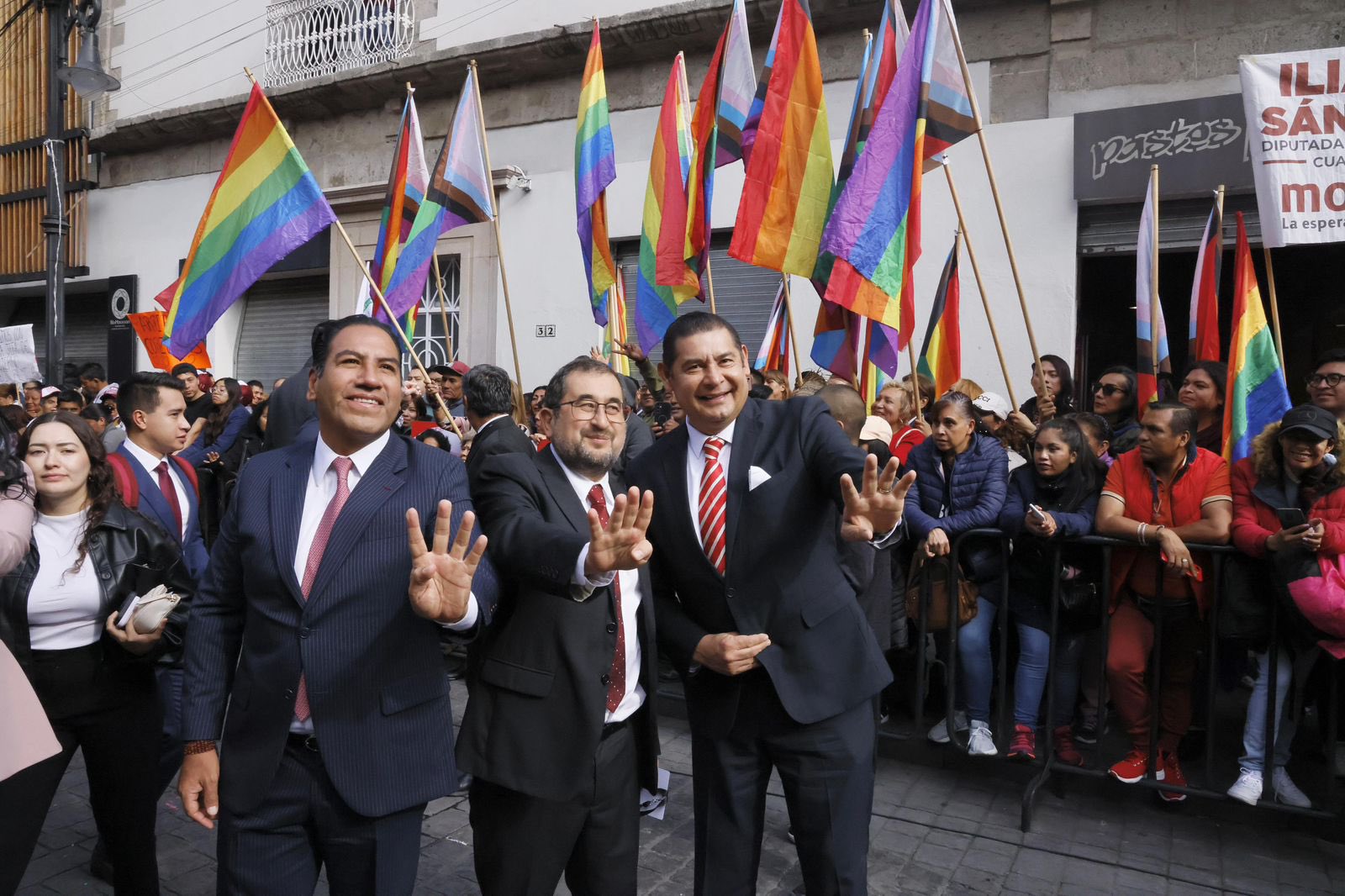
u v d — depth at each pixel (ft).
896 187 15.01
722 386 8.15
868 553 8.85
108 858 10.51
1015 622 14.25
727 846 8.39
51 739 7.25
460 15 35.24
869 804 8.30
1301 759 14.67
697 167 17.87
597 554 6.68
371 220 37.37
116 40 45.80
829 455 7.94
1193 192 22.89
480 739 7.74
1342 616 10.85
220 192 17.37
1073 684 13.70
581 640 7.72
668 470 8.59
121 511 9.30
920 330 26.09
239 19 41.73
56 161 37.45
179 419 12.55
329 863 7.19
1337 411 13.61
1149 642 12.86
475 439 14.19
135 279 44.78
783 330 22.54
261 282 42.75
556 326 32.94
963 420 14.25
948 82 16.16
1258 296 14.96
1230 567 12.05
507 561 7.30
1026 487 13.51
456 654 19.30
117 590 8.96
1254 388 14.87
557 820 7.71
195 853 11.98
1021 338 24.90
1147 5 23.80
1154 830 12.41
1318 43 22.07
